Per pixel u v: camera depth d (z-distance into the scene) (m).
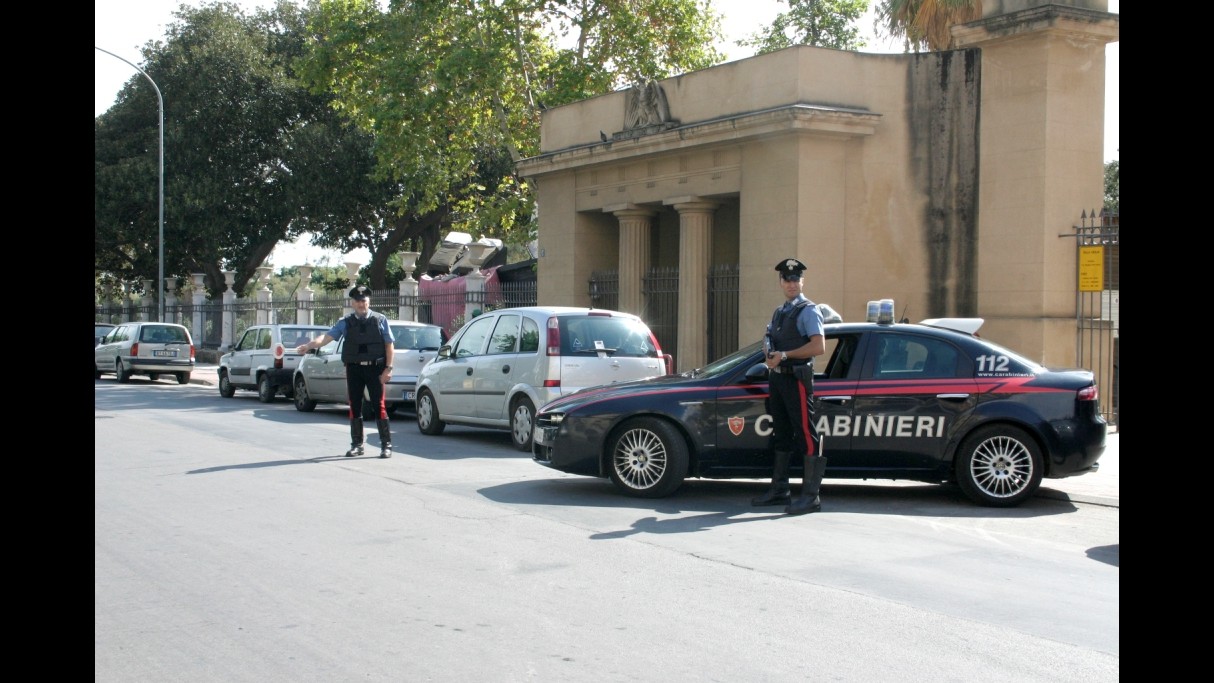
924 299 17.42
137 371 28.22
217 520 8.15
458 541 7.44
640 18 28.86
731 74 18.55
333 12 30.53
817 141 17.22
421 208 30.09
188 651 5.06
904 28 24.05
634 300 21.00
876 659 4.98
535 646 5.14
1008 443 9.09
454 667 4.84
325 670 4.80
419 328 17.73
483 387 13.66
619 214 21.16
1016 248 16.45
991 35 16.53
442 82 27.23
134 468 11.01
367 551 7.11
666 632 5.36
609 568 6.68
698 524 8.16
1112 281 15.88
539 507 8.83
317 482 10.10
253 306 35.62
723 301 19.17
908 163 17.44
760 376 9.12
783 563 6.86
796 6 36.44
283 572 6.54
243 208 42.34
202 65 41.16
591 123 21.94
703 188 19.05
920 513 8.80
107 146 42.88
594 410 9.42
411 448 13.23
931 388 9.12
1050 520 8.58
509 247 49.88
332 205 41.47
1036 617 5.69
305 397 18.53
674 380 9.62
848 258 17.44
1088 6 16.36
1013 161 16.53
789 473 9.20
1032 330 16.20
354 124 41.38
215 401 21.56
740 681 4.67
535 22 29.09
